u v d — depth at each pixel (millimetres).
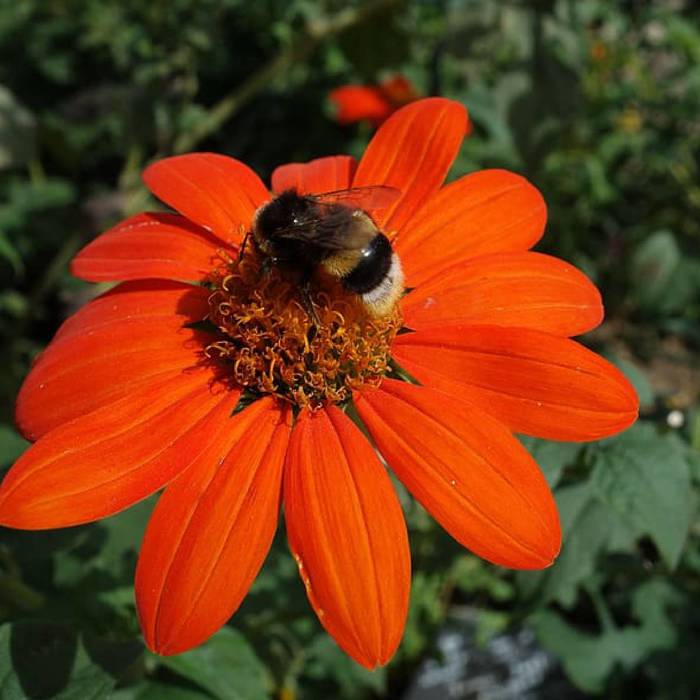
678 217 367
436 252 138
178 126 288
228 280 131
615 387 119
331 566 107
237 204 141
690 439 163
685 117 356
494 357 124
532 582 150
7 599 147
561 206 350
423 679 221
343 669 192
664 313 354
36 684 116
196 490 113
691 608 219
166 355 126
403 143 144
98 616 148
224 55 338
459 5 303
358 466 115
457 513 111
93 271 132
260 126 350
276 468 117
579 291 133
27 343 272
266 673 184
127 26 313
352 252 125
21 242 284
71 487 111
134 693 139
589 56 351
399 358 128
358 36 286
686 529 131
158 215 142
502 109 284
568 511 146
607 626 214
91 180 326
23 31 350
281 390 127
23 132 275
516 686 229
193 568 107
